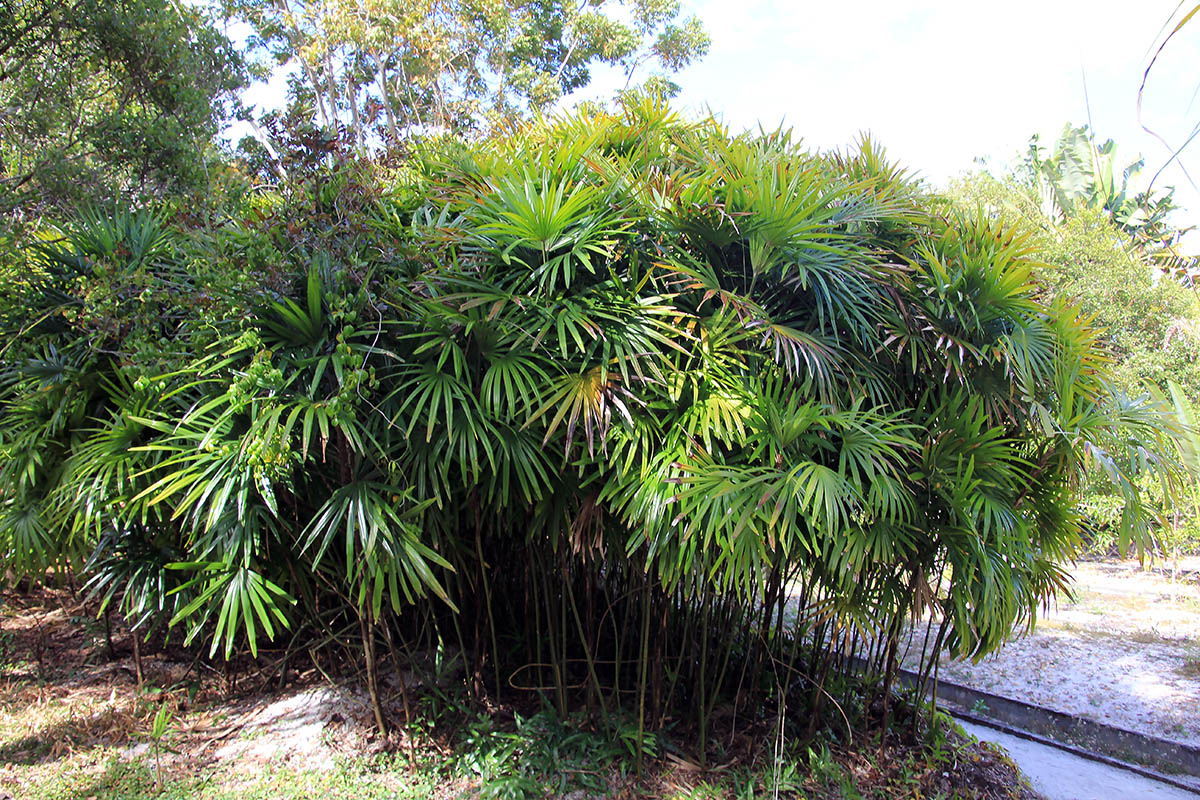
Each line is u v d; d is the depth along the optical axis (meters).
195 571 2.97
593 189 2.55
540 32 11.96
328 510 2.39
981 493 2.73
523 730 2.96
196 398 2.73
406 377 2.52
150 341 2.63
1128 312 8.16
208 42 6.51
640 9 11.92
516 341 2.52
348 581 2.58
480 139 3.60
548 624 3.22
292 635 3.61
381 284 2.48
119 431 2.75
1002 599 2.76
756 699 3.29
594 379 2.49
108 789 2.66
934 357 3.05
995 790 3.12
